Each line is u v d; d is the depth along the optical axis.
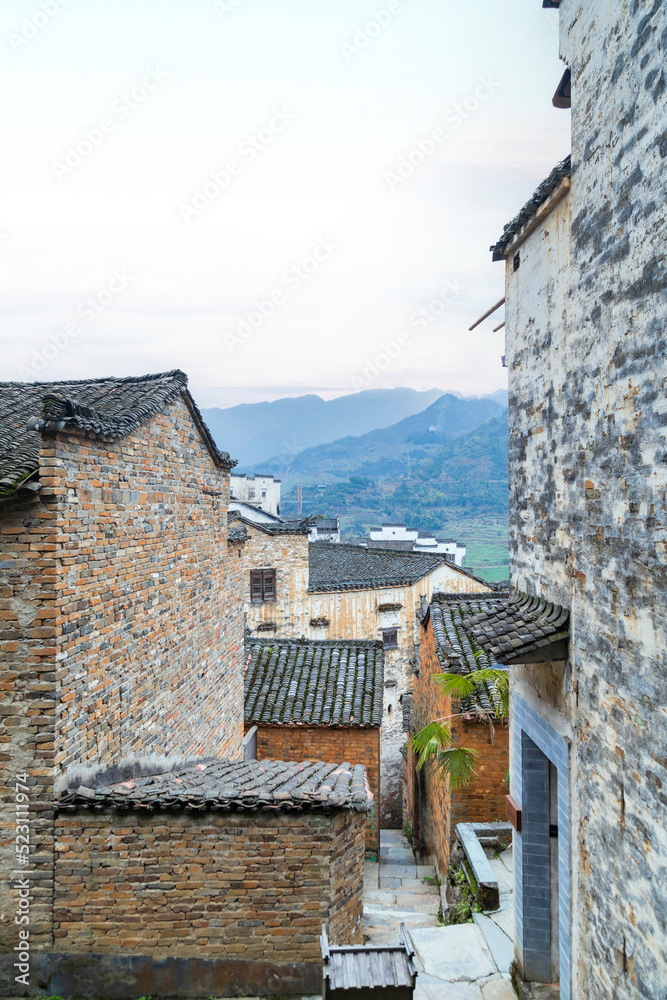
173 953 6.55
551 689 6.01
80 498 6.46
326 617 22.98
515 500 7.35
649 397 4.14
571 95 5.54
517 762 7.09
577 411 5.38
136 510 7.82
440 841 11.91
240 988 6.54
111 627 7.16
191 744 9.67
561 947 5.74
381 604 24.00
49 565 6.00
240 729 12.41
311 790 6.90
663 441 3.97
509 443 7.59
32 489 5.84
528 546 6.81
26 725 6.09
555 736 5.84
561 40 5.79
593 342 5.06
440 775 10.78
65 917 6.51
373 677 14.43
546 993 6.32
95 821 6.52
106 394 8.73
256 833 6.61
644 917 4.18
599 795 4.92
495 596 14.00
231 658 11.88
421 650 15.23
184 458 9.50
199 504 10.16
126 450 7.55
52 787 6.19
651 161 4.12
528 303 6.81
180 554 9.31
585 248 5.21
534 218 6.35
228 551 11.80
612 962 4.67
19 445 6.69
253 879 6.59
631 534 4.40
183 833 6.58
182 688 9.34
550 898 6.57
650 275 4.13
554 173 5.70
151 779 7.52
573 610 5.45
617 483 4.62
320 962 6.54
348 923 6.96
